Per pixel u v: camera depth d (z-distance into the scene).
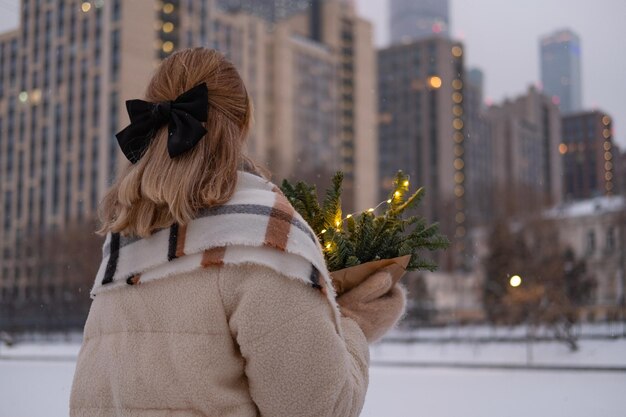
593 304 47.69
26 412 9.62
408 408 11.00
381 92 117.88
